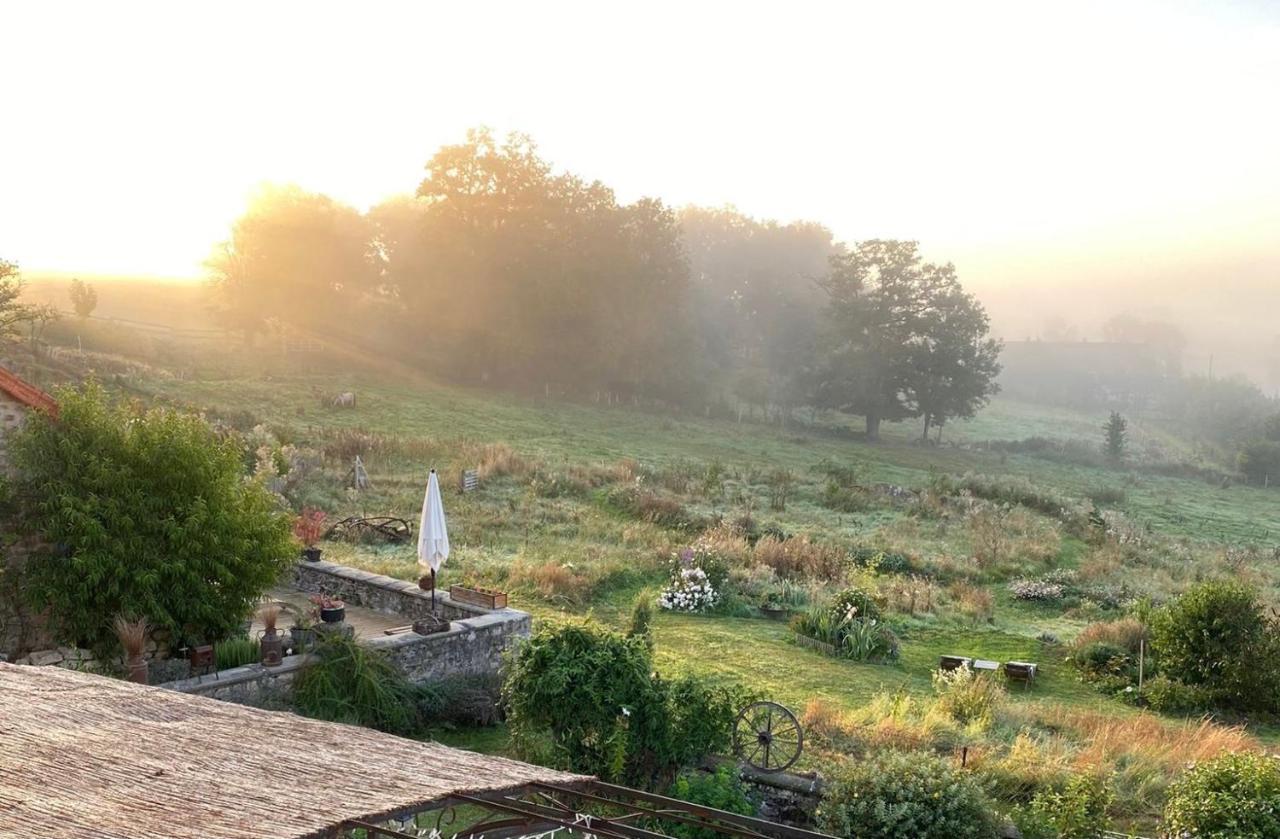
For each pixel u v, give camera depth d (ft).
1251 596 64.03
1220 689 61.31
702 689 40.52
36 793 16.31
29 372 140.87
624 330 242.78
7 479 43.83
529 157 237.04
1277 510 209.26
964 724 51.34
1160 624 65.46
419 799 16.42
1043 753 44.32
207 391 161.58
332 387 187.32
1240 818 34.22
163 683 41.83
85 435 45.21
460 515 102.37
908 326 252.83
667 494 122.62
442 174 230.48
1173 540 137.90
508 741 44.75
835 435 252.62
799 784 38.68
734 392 290.56
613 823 18.30
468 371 231.71
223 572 45.80
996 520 126.62
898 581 88.89
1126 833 37.52
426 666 50.60
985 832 34.40
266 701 44.32
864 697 57.21
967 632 76.84
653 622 73.15
